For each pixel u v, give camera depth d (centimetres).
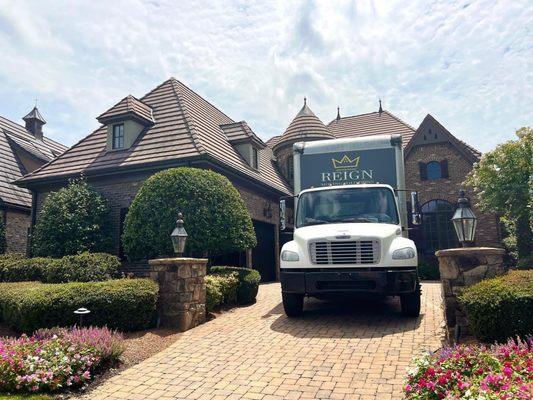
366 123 2566
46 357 489
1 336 700
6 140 2100
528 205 1448
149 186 1025
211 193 1011
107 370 526
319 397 418
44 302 672
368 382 447
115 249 1360
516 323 445
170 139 1417
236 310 906
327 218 823
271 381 468
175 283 748
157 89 1822
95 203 1321
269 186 1620
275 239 1773
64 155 1616
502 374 311
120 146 1511
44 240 1247
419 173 2092
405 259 694
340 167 920
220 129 1747
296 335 652
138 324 708
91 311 681
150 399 436
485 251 555
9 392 441
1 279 1083
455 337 532
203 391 450
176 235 797
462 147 2027
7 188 1800
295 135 2134
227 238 991
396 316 750
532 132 1502
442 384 327
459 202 614
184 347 623
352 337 620
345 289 696
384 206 820
